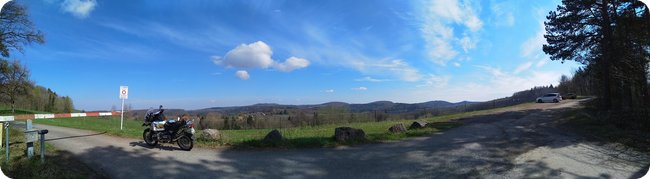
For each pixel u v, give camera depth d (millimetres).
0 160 8102
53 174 6965
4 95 40406
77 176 6859
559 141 12617
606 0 24812
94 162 8266
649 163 8891
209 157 8961
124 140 11781
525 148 10828
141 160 8516
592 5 26969
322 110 37250
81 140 11734
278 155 9344
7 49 28078
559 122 20891
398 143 11836
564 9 28953
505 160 8812
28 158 8273
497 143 11930
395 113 39844
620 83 19812
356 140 11852
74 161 8352
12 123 18719
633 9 18906
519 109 35438
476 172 7551
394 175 7328
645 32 14734
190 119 10125
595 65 28516
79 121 24109
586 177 7418
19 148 9664
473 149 10500
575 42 28750
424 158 9062
